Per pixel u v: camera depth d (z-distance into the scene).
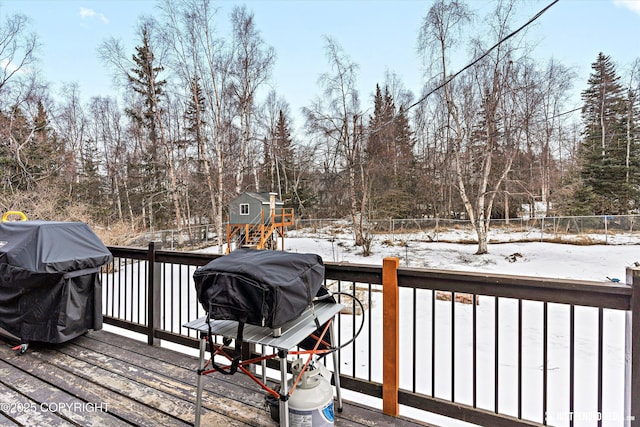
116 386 2.25
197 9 14.52
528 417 3.20
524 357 4.61
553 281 1.53
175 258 2.94
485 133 13.72
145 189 19.41
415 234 16.98
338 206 19.64
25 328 2.76
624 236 14.29
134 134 18.69
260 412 1.94
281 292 1.38
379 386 1.99
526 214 20.80
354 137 15.95
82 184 19.95
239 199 15.53
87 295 2.91
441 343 5.14
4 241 2.85
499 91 12.50
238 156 16.08
